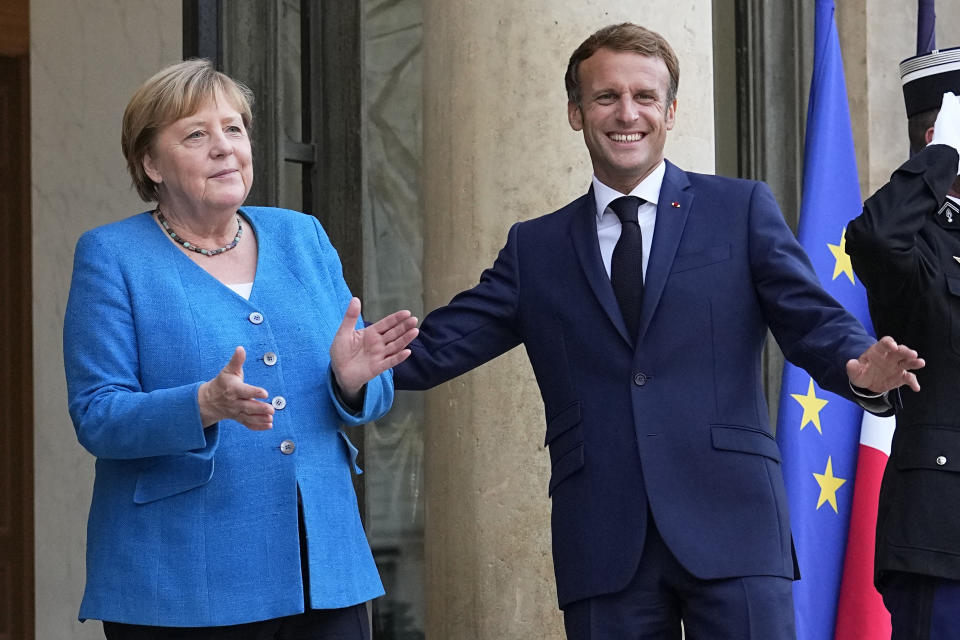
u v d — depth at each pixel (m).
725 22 14.95
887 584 8.27
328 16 12.74
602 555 7.70
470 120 10.52
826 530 11.04
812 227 11.61
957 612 7.88
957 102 8.33
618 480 7.73
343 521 6.95
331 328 7.22
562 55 10.34
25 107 16.52
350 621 6.92
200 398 6.27
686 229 8.02
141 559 6.57
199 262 7.04
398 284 14.78
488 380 10.25
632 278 7.98
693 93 10.80
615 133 8.02
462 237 10.52
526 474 10.12
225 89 7.01
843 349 7.30
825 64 11.93
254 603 6.60
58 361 14.21
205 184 6.88
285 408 6.87
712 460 7.66
